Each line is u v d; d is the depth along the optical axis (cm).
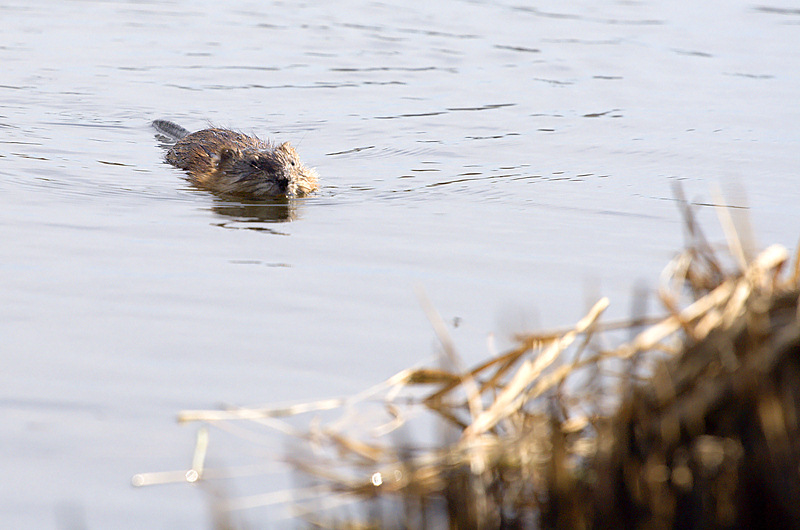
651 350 757
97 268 1126
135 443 762
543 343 778
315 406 790
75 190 1471
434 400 818
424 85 2284
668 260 1194
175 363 892
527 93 2223
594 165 1686
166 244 1227
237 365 890
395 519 673
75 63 2380
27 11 2864
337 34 2752
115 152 1758
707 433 655
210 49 2564
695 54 2614
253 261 1173
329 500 695
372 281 1113
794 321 648
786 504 623
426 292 1081
